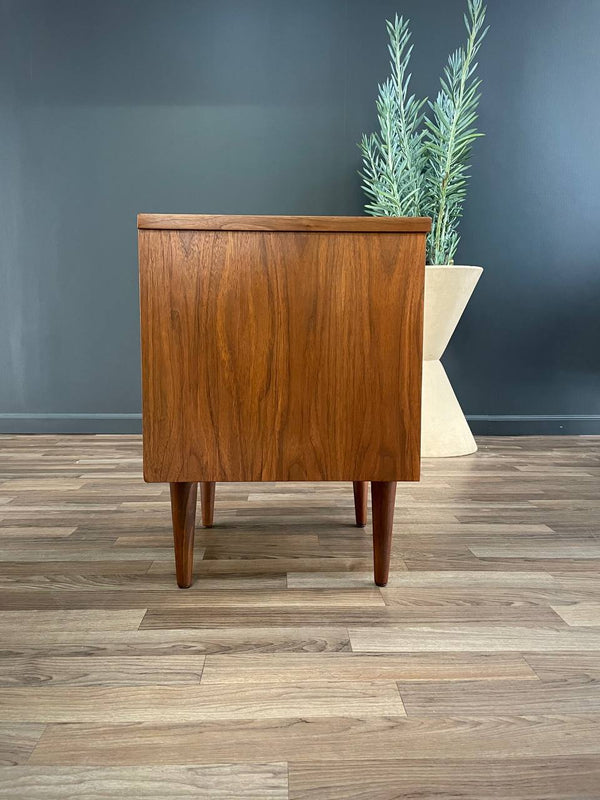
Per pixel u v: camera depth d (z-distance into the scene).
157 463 0.99
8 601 1.01
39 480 1.85
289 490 1.77
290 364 0.98
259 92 2.57
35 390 2.69
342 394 0.99
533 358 2.70
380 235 0.96
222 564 1.18
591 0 2.53
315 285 0.96
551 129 2.59
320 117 2.58
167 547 1.27
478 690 0.76
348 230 0.95
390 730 0.68
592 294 2.68
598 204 2.64
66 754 0.64
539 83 2.56
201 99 2.57
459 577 1.12
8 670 0.80
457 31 2.54
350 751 0.65
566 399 2.72
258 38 2.54
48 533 1.36
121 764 0.63
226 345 0.97
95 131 2.58
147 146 2.59
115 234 2.62
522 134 2.59
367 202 2.62
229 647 0.86
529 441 2.56
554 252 2.66
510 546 1.29
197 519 1.48
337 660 0.83
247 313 0.96
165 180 2.60
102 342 2.67
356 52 2.55
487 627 0.93
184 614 0.97
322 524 1.44
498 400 2.71
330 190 2.61
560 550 1.26
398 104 2.35
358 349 0.98
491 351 2.69
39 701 0.73
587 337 2.70
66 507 1.56
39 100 2.56
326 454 1.00
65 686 0.76
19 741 0.66
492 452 2.32
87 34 2.54
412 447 1.00
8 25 2.53
